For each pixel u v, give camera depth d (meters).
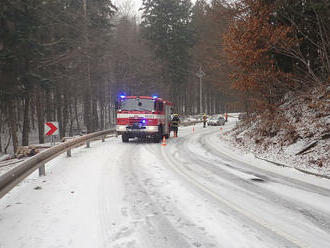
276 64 12.38
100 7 29.84
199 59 44.06
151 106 15.64
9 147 30.70
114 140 18.12
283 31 10.65
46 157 8.02
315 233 4.07
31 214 4.89
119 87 40.34
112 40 37.22
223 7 17.62
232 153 12.16
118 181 7.12
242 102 17.11
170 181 7.13
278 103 13.84
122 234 4.05
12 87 18.06
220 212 4.93
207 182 7.05
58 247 3.69
